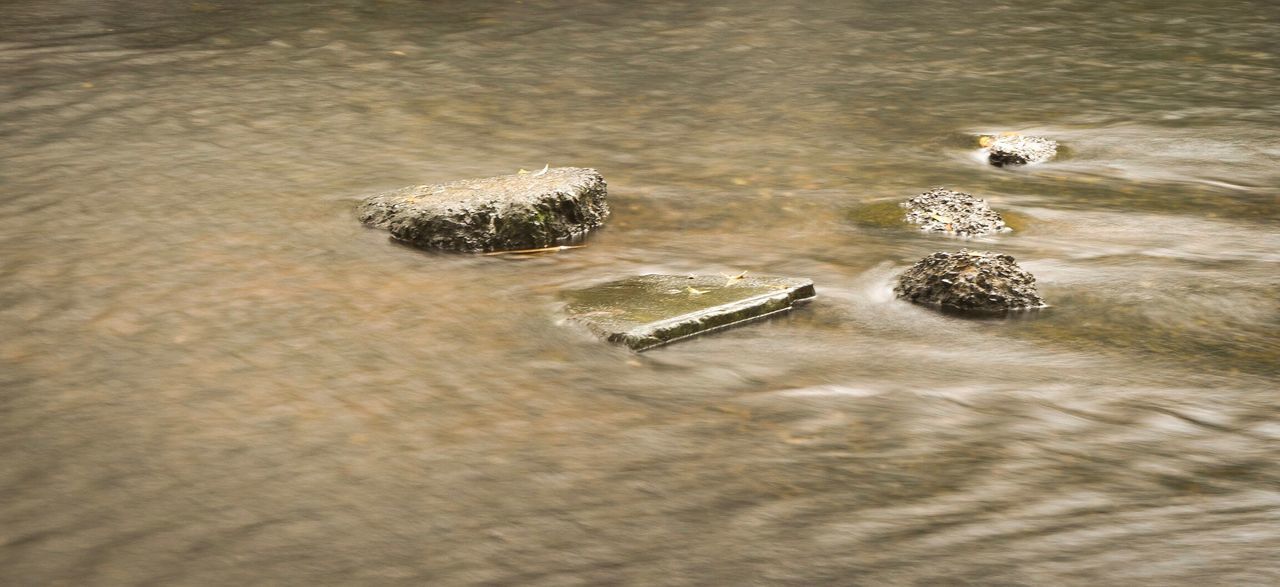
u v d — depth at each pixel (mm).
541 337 7848
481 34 18359
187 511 5676
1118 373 7543
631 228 10344
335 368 7277
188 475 5992
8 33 17422
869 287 9070
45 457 6141
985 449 6469
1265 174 12555
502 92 15039
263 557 5320
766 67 16703
